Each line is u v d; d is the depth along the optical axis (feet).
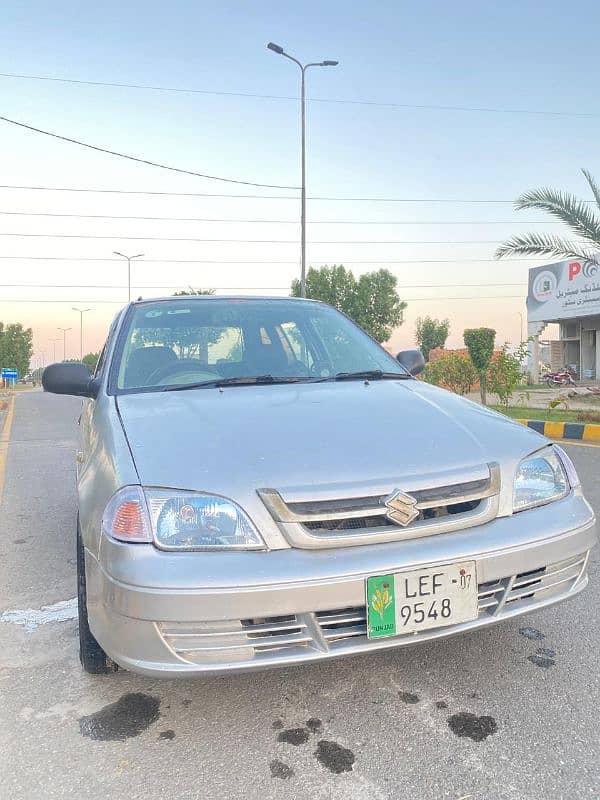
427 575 6.72
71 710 7.93
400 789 6.41
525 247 38.47
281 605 6.33
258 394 9.18
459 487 7.17
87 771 6.77
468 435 7.95
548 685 8.27
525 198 37.60
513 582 7.24
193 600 6.26
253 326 11.42
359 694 8.16
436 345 221.66
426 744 7.13
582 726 7.38
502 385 44.27
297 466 6.91
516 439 8.14
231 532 6.54
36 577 12.68
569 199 36.81
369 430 7.78
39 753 7.09
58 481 22.36
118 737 7.37
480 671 8.65
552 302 83.25
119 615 6.54
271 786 6.50
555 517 7.64
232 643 6.41
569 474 8.29
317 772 6.70
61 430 39.06
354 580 6.47
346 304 169.78
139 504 6.70
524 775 6.56
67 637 10.00
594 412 37.76
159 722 7.66
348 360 11.23
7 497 20.02
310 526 6.63
